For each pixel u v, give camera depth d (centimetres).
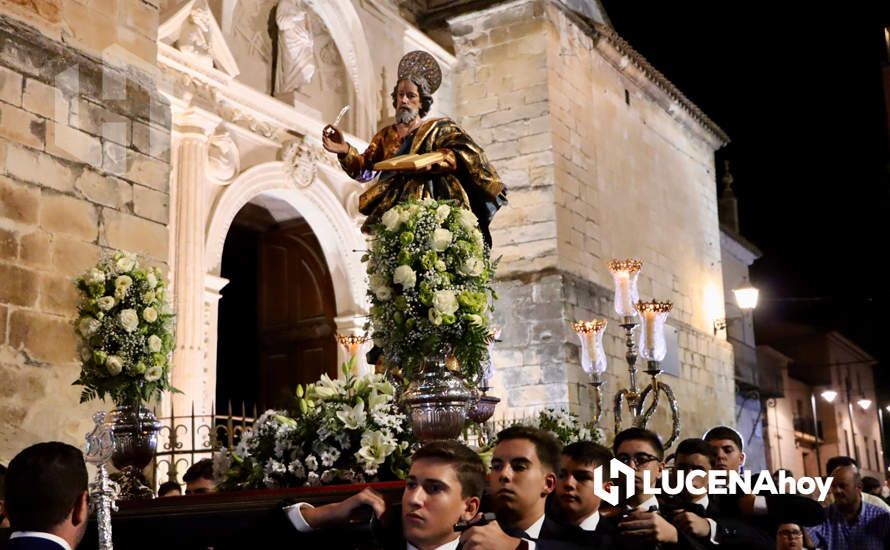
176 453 955
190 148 1217
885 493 1712
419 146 668
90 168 887
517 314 1598
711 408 2158
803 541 711
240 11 1377
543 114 1659
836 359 4088
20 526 367
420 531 385
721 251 2656
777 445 3297
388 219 571
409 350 554
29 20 858
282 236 1580
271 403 1558
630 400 796
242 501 470
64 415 825
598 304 1694
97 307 663
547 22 1697
